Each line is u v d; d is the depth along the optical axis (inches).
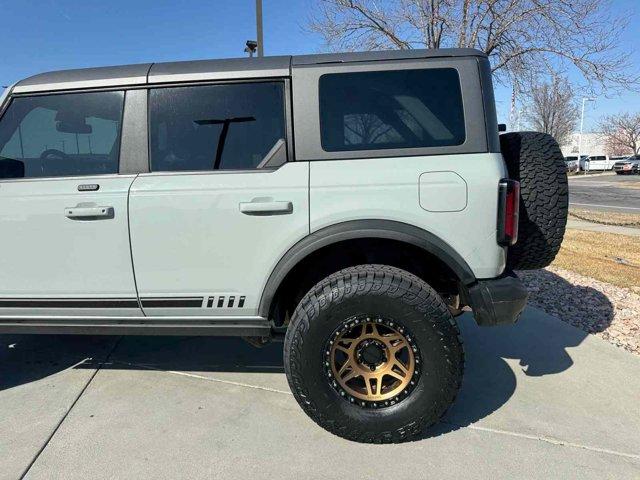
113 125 110.6
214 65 109.4
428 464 96.7
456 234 100.8
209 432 108.0
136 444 103.7
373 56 107.3
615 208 593.3
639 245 324.2
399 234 100.3
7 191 109.3
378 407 101.9
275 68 107.3
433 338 97.4
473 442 103.9
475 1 331.6
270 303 106.1
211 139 108.1
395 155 103.0
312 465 96.7
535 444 103.0
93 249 108.1
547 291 217.2
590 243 331.3
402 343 101.2
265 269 105.4
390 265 114.3
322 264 116.5
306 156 104.7
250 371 139.3
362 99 105.7
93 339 164.4
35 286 111.2
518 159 112.6
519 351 150.9
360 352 102.5
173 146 108.8
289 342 101.7
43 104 112.3
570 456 99.0
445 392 99.1
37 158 112.9
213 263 106.3
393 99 105.3
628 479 92.2
